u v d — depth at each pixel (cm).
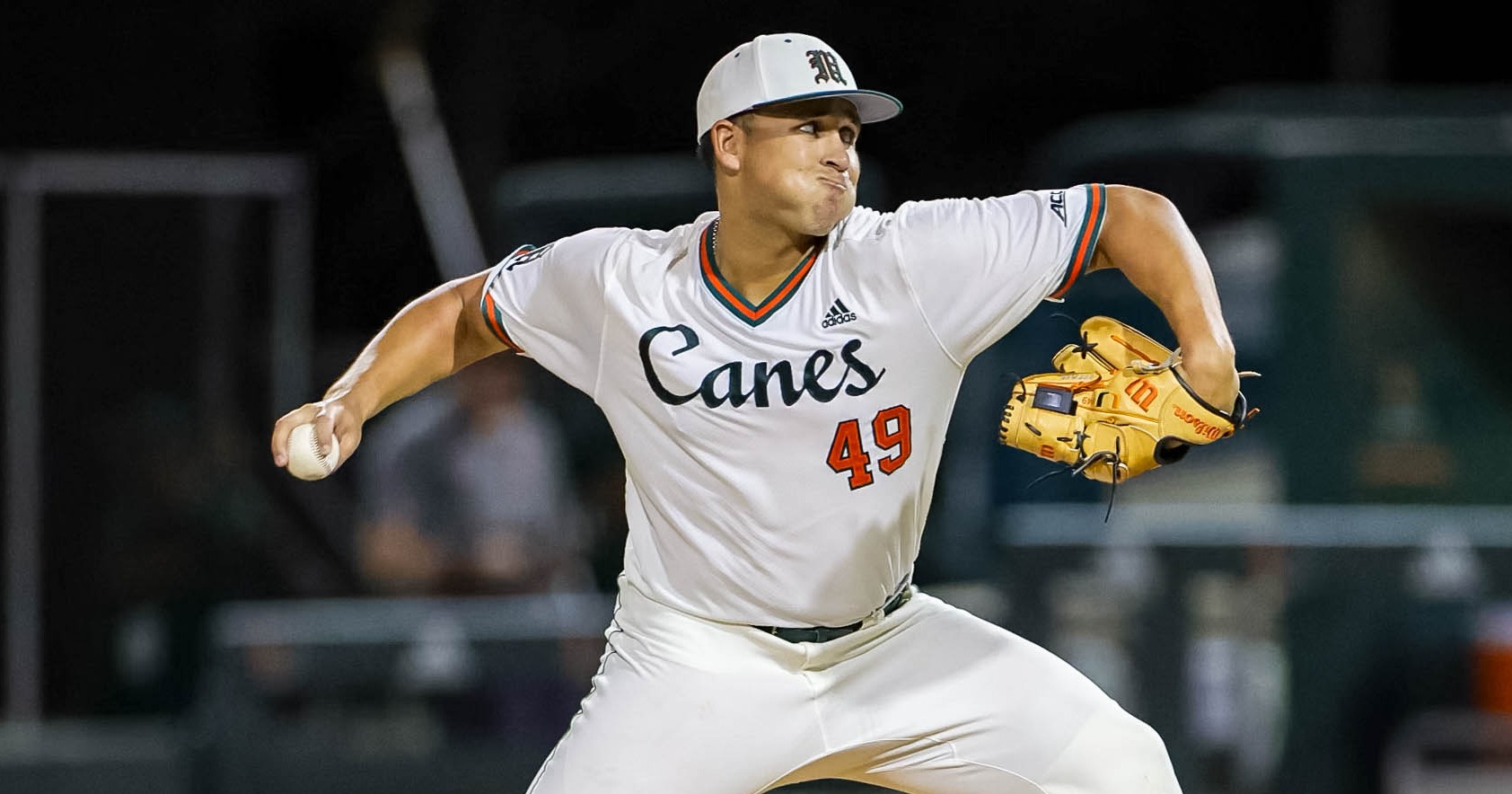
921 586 3491
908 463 1400
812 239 1385
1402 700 2698
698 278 1395
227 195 3509
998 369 3503
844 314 1363
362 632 2780
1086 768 1444
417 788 2759
